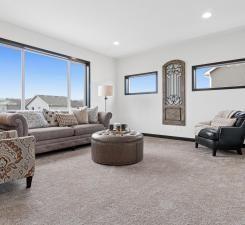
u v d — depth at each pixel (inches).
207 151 137.9
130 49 202.2
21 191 72.6
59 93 185.9
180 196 68.6
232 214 57.1
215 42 165.6
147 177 87.1
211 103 167.8
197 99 175.9
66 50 183.8
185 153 132.1
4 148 66.5
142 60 217.5
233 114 136.3
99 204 63.0
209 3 113.0
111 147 104.5
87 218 55.1
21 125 112.1
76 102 201.9
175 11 122.4
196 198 67.1
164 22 138.4
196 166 103.1
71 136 142.9
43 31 156.6
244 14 126.1
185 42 180.5
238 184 79.2
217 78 169.9
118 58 239.0
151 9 120.0
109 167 101.8
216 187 76.3
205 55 171.0
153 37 168.2
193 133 178.7
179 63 186.1
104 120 177.6
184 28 148.6
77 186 77.3
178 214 57.1
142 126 218.4
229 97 157.8
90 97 210.1
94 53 213.2
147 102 213.5
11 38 144.0
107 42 182.1
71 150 142.9
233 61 156.2
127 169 98.3
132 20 135.4
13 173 68.9
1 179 65.7
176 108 189.8
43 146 124.2
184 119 183.8
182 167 101.3
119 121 240.1
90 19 134.4
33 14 127.6
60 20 136.6
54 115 154.9
